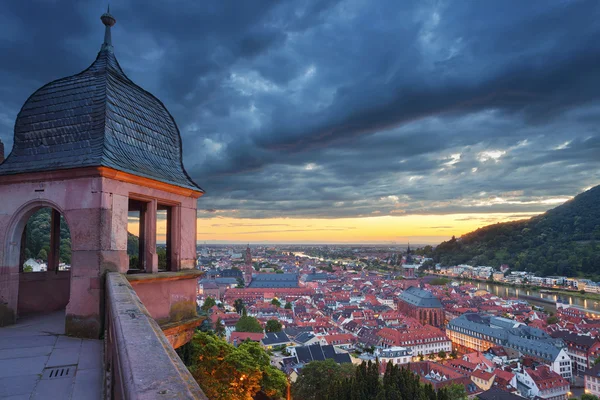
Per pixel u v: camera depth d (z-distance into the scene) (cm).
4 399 690
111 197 1179
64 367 870
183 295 1478
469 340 17438
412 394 4684
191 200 1585
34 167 1235
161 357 377
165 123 1650
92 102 1340
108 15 1541
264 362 3519
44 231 9438
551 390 11275
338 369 7338
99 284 1130
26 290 1526
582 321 18350
